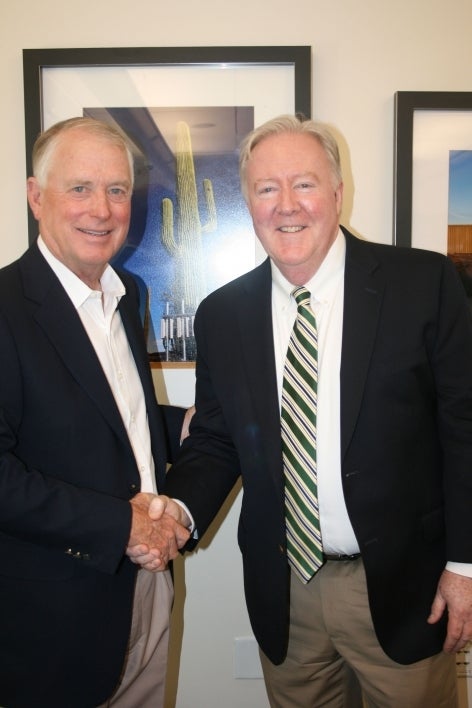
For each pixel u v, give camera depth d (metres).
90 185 1.08
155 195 1.58
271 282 1.28
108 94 1.54
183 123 1.55
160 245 1.59
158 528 1.11
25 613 1.02
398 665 1.17
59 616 1.02
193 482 1.32
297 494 1.15
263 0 1.54
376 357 1.09
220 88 1.54
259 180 1.15
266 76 1.53
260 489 1.19
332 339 1.16
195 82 1.54
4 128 1.57
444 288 1.12
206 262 1.60
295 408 1.14
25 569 1.02
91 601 1.05
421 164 1.56
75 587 1.03
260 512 1.20
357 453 1.09
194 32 1.55
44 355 1.02
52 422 1.01
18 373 0.99
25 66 1.50
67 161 1.07
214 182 1.57
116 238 1.13
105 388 1.07
